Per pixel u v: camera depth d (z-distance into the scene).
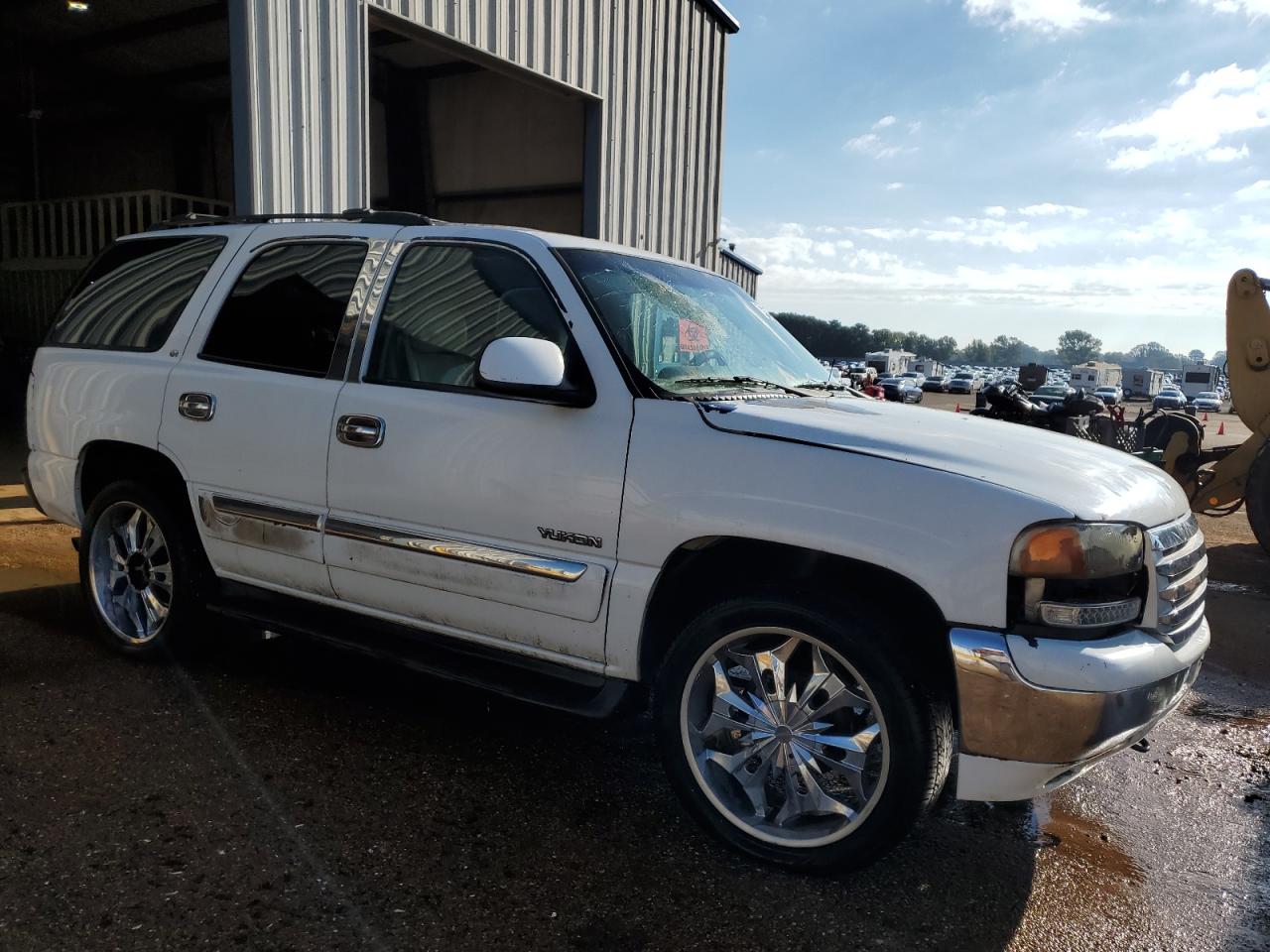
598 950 2.23
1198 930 2.46
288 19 7.19
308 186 7.46
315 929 2.24
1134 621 2.48
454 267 3.27
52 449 4.16
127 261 4.25
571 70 10.30
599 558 2.79
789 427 2.65
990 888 2.62
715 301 3.64
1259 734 3.90
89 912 2.25
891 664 2.41
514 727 3.53
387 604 3.26
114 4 11.06
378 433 3.18
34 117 14.17
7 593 4.91
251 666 3.98
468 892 2.44
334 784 2.98
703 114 13.09
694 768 2.71
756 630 2.61
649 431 2.75
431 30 8.40
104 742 3.18
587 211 11.19
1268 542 7.07
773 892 2.53
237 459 3.54
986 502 2.37
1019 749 2.32
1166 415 10.65
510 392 2.82
